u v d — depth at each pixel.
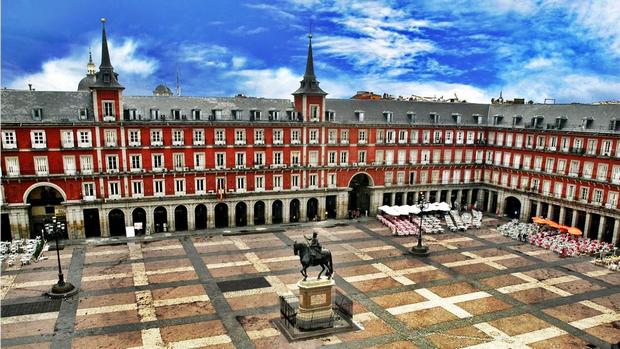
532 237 70.31
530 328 41.34
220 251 62.94
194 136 71.50
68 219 66.38
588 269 58.19
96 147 65.94
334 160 82.00
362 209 89.62
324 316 39.25
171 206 71.69
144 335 38.38
